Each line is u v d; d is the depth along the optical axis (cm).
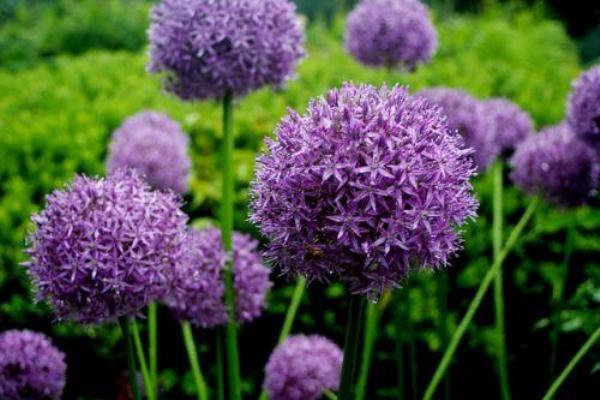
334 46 182
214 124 112
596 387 92
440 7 263
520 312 102
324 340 87
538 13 236
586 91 82
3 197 105
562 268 95
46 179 104
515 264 102
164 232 66
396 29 96
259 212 60
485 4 256
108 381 104
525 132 97
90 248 63
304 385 82
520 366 102
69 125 115
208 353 105
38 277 65
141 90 126
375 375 105
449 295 102
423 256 59
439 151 58
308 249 58
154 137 93
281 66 81
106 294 64
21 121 118
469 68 136
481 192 102
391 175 56
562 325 89
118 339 101
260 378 106
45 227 64
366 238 57
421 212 57
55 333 99
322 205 58
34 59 222
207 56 78
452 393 104
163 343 105
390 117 58
